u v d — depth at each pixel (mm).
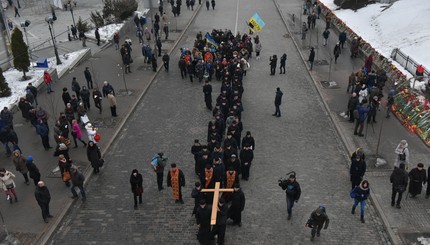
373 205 15195
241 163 16469
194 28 41469
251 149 16406
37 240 13758
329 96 24766
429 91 23531
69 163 16391
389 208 14867
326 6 46500
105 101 24734
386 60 27781
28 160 15820
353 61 30828
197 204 13523
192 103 24469
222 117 19047
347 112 22000
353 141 19500
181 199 15547
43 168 17969
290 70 29688
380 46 32438
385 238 13680
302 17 44250
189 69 27516
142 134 20938
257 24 32500
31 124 22188
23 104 22203
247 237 13727
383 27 36000
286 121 21938
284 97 25000
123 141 20312
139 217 14891
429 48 29172
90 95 25719
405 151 15773
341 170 17500
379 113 22359
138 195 15281
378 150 18641
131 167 18062
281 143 19719
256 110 23312
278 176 17062
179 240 13734
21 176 17484
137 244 13625
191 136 20578
